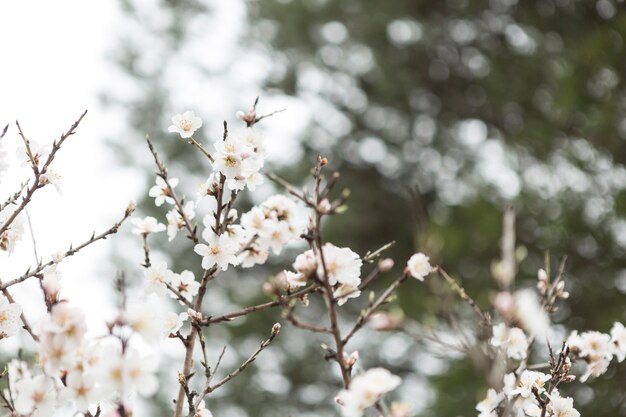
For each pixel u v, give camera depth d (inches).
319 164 81.0
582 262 298.8
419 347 406.0
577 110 301.9
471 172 418.9
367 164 461.1
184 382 81.0
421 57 447.5
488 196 333.7
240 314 83.1
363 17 435.5
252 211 87.6
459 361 275.6
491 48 436.5
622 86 297.4
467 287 295.3
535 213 313.4
